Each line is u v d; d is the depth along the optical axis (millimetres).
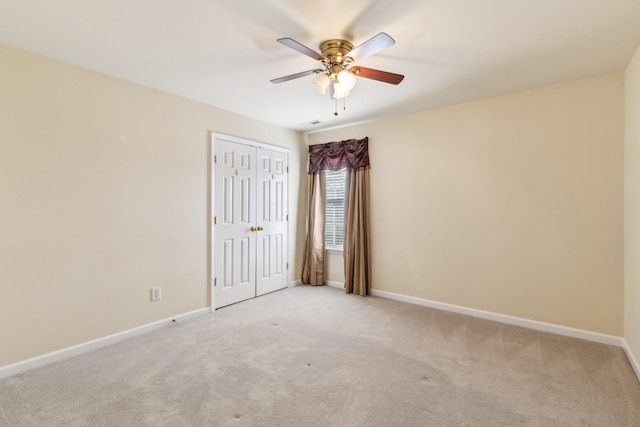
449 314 3561
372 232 4312
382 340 2867
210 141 3619
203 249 3572
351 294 4348
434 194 3771
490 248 3396
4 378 2234
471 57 2457
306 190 4945
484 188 3424
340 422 1792
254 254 4184
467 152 3527
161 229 3188
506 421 1801
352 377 2254
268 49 2361
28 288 2375
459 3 1805
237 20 1985
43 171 2439
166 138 3219
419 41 2223
